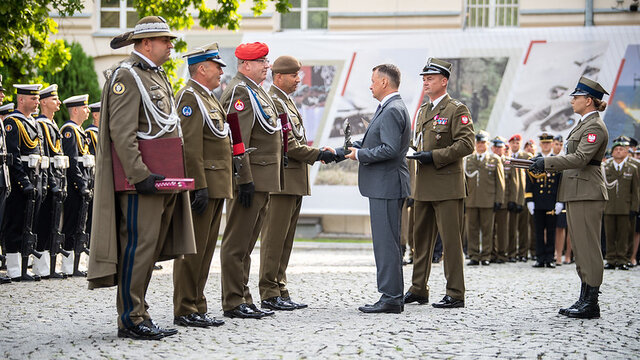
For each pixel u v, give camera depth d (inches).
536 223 533.3
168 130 240.8
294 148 312.7
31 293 350.0
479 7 771.4
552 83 719.1
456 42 728.3
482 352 232.2
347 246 681.6
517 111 724.0
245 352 225.9
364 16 777.6
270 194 315.3
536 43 721.6
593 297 302.2
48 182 411.2
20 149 396.5
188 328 263.1
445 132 322.0
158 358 216.8
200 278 275.1
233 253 287.7
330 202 733.9
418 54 730.8
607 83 711.1
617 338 259.8
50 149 413.4
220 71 274.4
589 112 310.5
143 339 241.6
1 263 444.1
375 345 239.5
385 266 305.4
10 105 443.8
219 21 552.7
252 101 292.7
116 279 245.1
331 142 739.4
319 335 254.5
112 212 236.2
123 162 232.4
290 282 404.8
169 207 246.5
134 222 237.5
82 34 790.5
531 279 439.2
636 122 706.8
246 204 282.0
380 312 304.3
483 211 553.3
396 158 305.1
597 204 304.2
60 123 727.1
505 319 294.7
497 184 553.9
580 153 302.4
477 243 554.3
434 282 414.3
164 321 277.7
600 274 302.5
